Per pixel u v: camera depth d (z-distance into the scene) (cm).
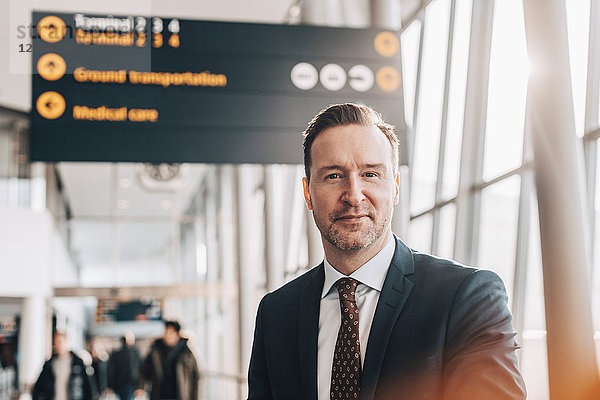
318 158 138
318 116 142
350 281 142
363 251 140
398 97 509
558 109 407
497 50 647
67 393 888
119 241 1631
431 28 779
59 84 466
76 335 2266
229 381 1428
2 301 1480
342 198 136
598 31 484
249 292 1412
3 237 1426
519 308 572
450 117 720
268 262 1198
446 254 705
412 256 146
